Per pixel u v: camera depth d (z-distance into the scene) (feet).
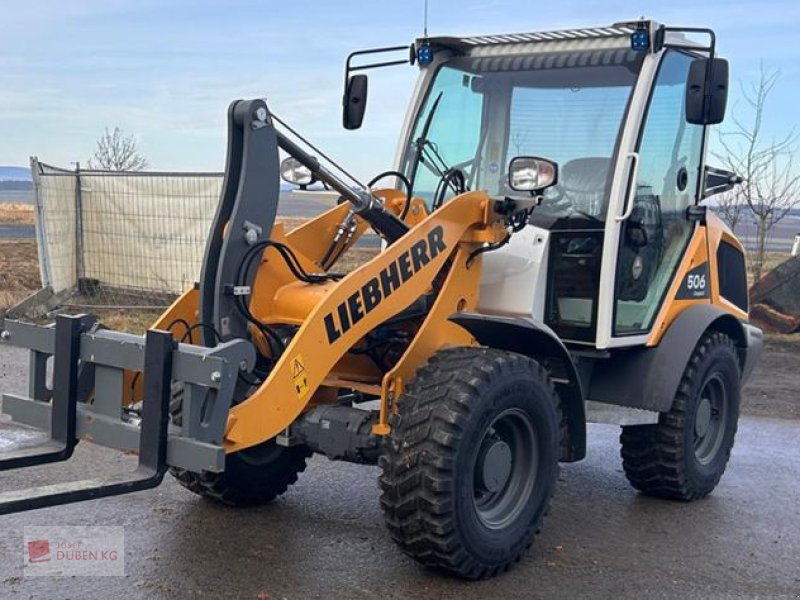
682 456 17.89
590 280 16.49
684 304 18.39
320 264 16.31
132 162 72.90
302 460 17.24
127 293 38.63
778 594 13.89
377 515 16.63
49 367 21.67
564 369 15.47
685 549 15.70
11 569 13.57
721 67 15.16
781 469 20.94
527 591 13.66
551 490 14.92
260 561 14.28
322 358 13.24
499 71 17.85
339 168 14.76
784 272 38.83
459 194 16.30
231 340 12.93
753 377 30.81
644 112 16.47
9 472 17.81
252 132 13.47
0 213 109.91
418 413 13.34
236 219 13.52
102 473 18.04
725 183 20.34
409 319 15.21
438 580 13.84
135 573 13.61
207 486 16.19
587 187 16.65
